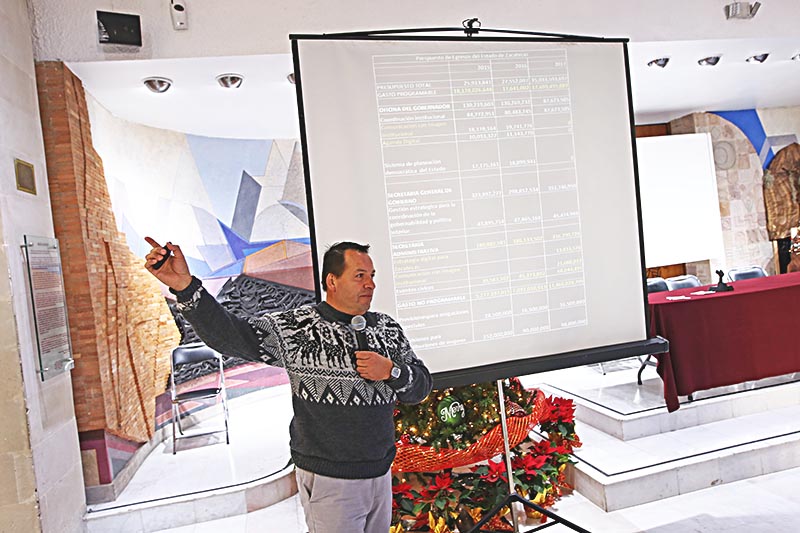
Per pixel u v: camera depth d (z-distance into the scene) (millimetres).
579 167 2895
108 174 4492
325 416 2018
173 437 4629
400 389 2027
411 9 4012
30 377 3039
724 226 7574
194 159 5590
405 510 3166
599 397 4598
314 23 3861
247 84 4328
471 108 2764
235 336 1977
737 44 4656
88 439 3709
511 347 2793
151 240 1918
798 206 7801
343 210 2609
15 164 3131
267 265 6094
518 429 3297
